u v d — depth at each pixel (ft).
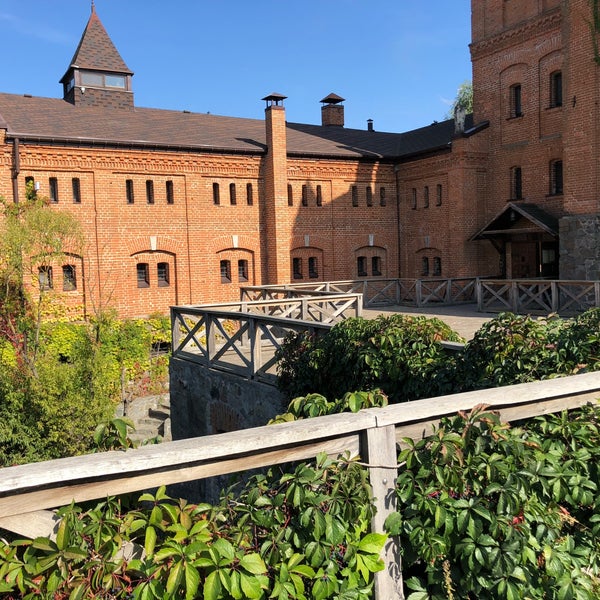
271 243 77.56
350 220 83.30
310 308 50.16
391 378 20.43
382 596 9.52
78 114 74.02
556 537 10.45
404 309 67.97
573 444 11.17
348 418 9.32
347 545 8.96
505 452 10.06
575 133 59.36
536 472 10.15
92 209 67.00
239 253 76.95
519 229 67.26
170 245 71.87
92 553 7.85
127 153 68.39
